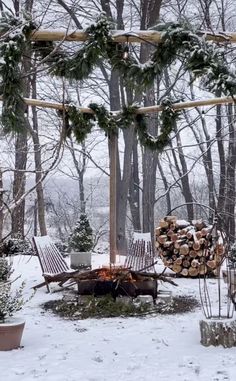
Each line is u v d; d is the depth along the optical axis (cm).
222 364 384
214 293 693
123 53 529
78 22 1266
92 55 520
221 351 419
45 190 2227
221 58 479
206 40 490
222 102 666
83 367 386
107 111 735
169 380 352
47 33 497
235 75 465
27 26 483
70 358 411
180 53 494
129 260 758
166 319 550
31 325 532
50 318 564
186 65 479
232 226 1727
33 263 969
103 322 543
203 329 439
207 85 473
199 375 361
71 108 680
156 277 638
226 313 500
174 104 712
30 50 510
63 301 636
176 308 603
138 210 1953
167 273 855
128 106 742
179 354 415
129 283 631
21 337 451
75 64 538
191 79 482
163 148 761
